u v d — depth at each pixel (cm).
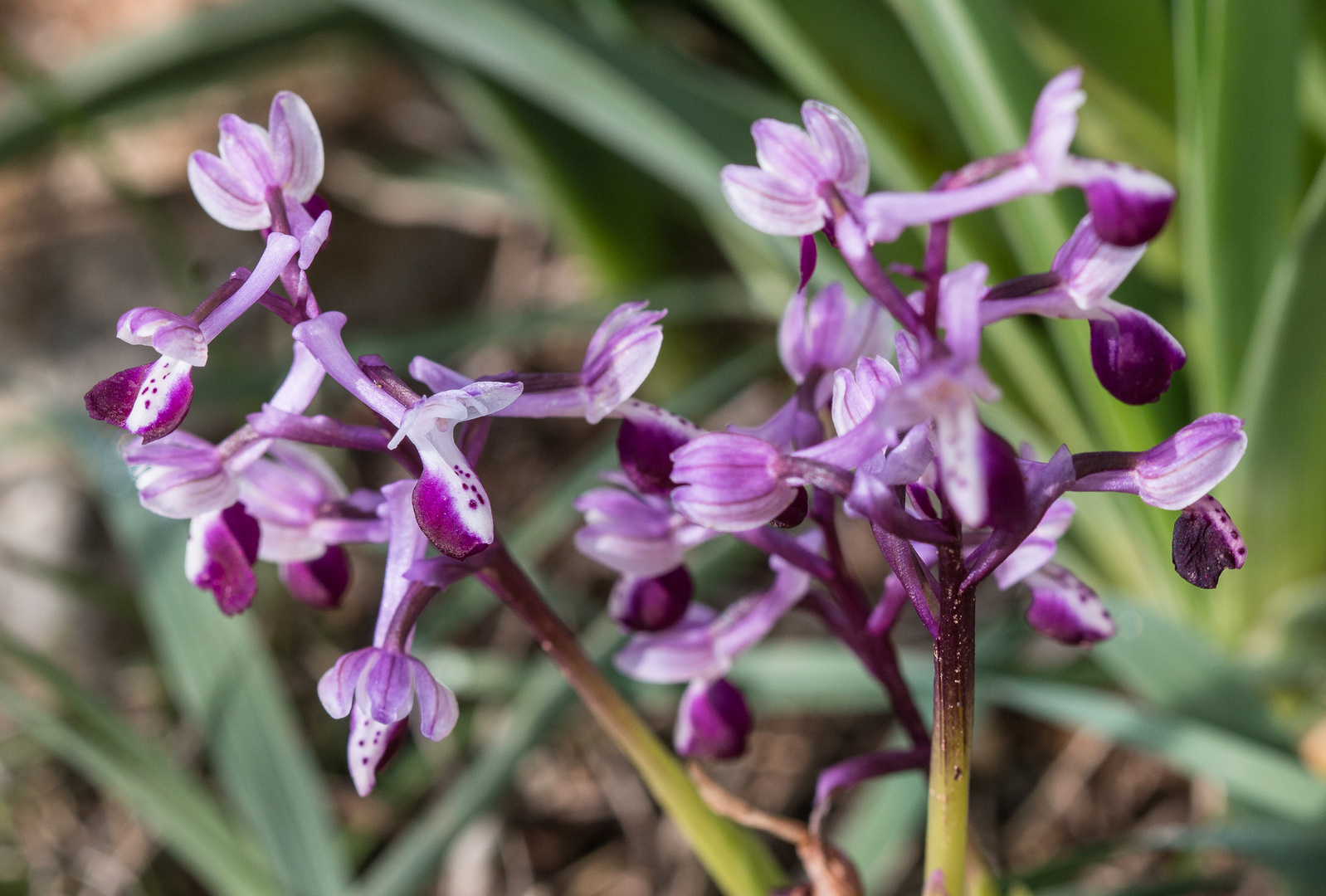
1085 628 35
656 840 56
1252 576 46
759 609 36
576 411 34
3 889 55
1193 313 45
